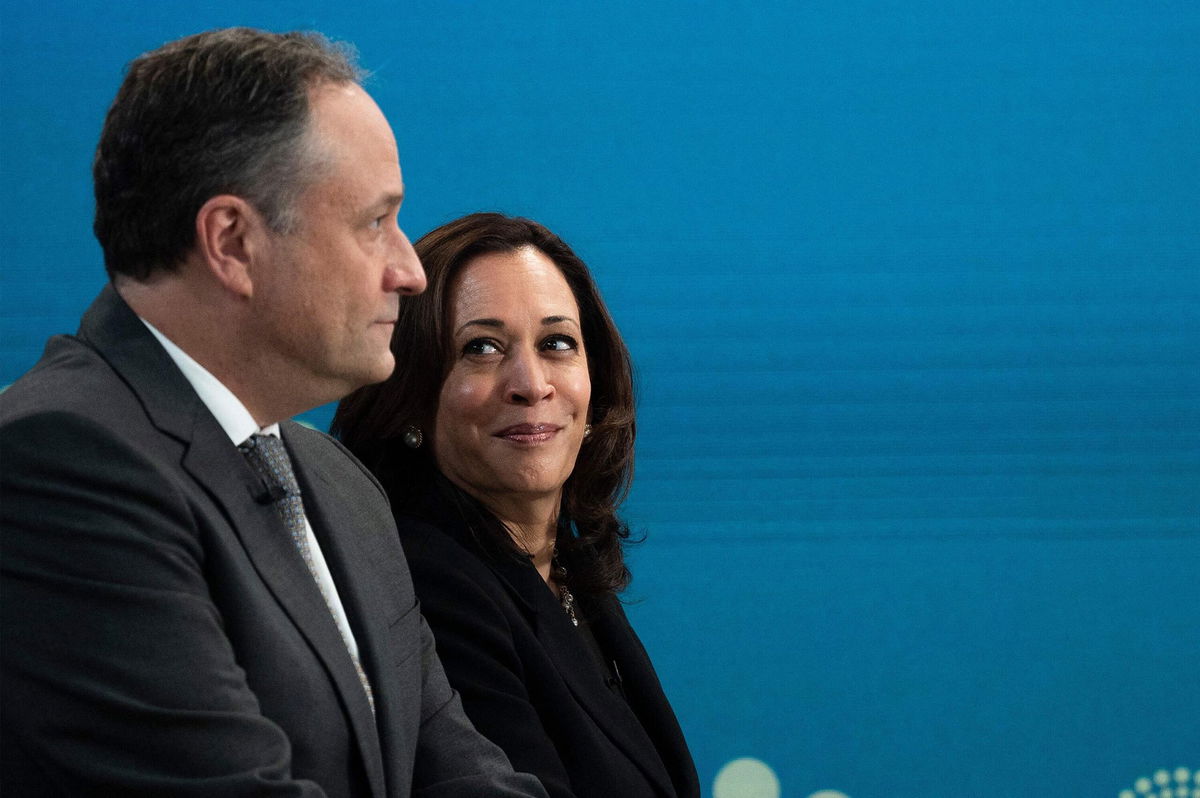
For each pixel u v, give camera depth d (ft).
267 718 14.03
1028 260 40.63
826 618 40.47
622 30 40.34
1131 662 40.37
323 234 14.92
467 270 23.18
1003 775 40.29
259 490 15.10
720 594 40.37
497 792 17.57
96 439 13.53
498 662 20.99
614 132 40.27
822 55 40.42
